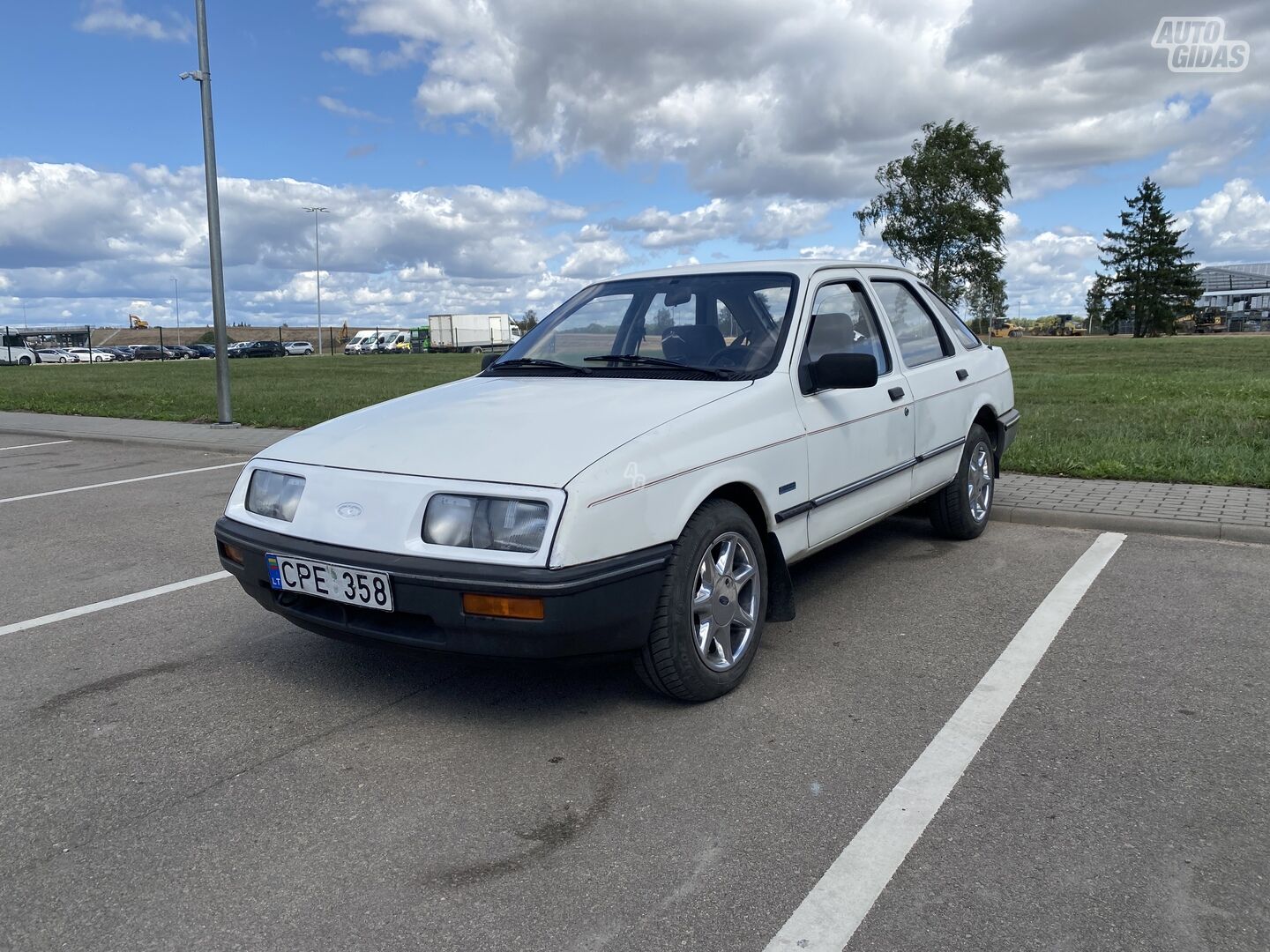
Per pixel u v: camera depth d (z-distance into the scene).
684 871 2.46
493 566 2.98
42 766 3.11
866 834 2.61
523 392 3.95
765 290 4.35
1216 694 3.49
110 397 19.42
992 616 4.43
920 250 48.88
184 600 4.97
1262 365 23.69
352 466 3.38
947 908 2.28
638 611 3.14
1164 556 5.40
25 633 4.48
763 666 3.87
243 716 3.48
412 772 3.02
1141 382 17.52
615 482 3.08
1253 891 2.32
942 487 5.45
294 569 3.31
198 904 2.36
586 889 2.39
